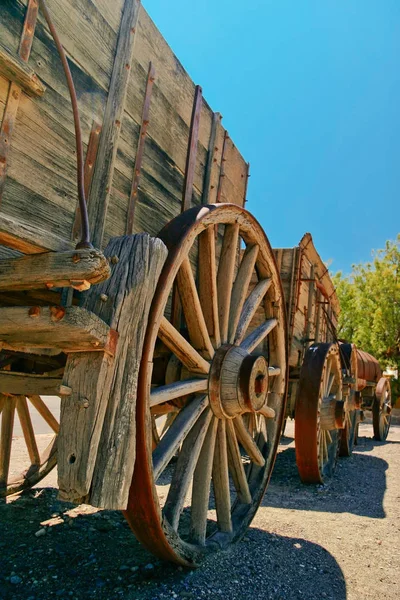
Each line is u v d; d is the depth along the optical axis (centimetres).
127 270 196
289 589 240
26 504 363
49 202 193
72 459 170
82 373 176
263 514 376
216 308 286
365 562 286
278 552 289
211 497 416
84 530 310
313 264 675
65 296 212
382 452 768
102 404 174
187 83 309
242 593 228
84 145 212
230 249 306
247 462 522
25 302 233
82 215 162
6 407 382
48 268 158
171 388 238
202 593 223
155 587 224
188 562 235
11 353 295
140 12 255
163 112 281
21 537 291
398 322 1775
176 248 228
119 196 242
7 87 171
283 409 369
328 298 827
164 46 280
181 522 338
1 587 224
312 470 482
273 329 367
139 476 197
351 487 491
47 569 245
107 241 232
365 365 965
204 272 281
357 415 808
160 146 280
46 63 189
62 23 198
